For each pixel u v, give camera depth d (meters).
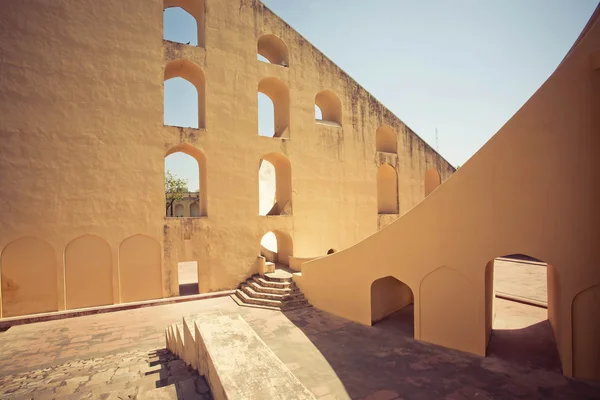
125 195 12.66
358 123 19.25
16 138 11.20
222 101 14.65
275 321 10.77
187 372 5.76
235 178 14.80
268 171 25.06
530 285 14.92
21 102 11.28
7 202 11.03
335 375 7.19
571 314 6.82
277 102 18.12
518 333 9.22
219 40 14.73
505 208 7.56
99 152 12.29
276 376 3.91
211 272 14.11
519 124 7.41
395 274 9.55
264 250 19.34
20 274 11.23
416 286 9.07
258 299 12.73
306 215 16.98
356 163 19.00
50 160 11.60
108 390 5.30
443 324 8.57
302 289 12.93
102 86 12.42
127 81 12.84
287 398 3.49
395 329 9.89
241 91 15.16
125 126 12.73
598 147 6.55
